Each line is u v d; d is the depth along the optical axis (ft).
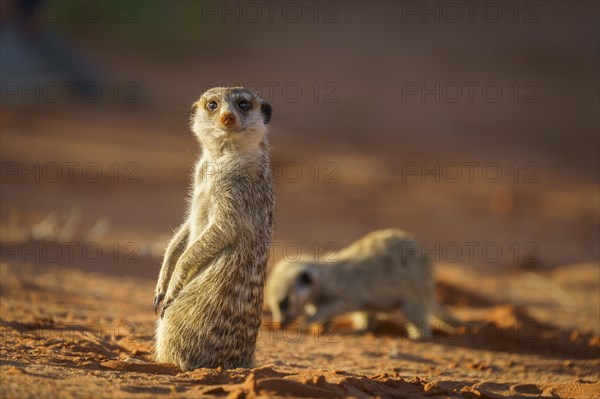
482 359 28.43
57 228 45.78
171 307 21.01
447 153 86.38
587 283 45.83
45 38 87.71
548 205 67.72
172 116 85.25
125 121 80.33
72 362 19.57
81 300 31.71
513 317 34.24
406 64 130.41
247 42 131.03
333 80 116.88
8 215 47.96
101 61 105.70
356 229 54.95
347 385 17.80
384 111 103.81
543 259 50.88
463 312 38.32
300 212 58.23
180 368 20.39
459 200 66.39
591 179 80.79
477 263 49.14
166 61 113.50
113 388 16.20
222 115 21.86
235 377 18.16
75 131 73.56
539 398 20.27
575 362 28.25
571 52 143.33
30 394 15.28
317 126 91.66
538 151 92.63
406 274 34.27
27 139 69.00
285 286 33.53
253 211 21.42
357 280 34.12
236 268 20.84
